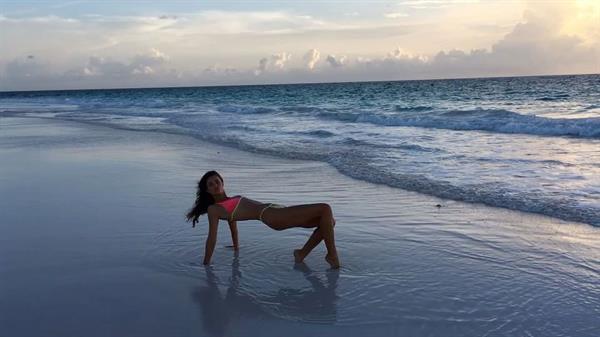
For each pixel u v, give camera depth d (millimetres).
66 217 6820
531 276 4586
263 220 5121
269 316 3930
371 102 39688
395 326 3725
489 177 8742
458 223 6289
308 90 82250
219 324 3799
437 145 12828
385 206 7188
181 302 4191
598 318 3777
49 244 5699
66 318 3904
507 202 7121
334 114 23797
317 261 5125
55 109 44031
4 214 7062
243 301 4199
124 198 7875
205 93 90250
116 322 3834
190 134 17828
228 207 5141
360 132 16625
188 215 5391
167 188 8586
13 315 3965
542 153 10992
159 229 6211
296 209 5023
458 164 10055
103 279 4676
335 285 4504
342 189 8367
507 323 3738
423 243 5586
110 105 50000
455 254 5215
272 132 17641
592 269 4703
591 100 30859
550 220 6254
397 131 16516
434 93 52594
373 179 9039
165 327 3760
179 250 5480
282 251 5438
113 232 6117
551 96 36906
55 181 9391
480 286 4395
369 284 4504
